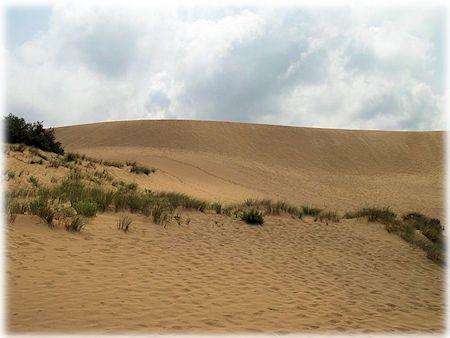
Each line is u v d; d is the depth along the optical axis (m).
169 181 24.44
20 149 19.41
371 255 11.50
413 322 6.71
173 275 7.42
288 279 8.20
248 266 8.70
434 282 9.83
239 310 6.08
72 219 9.66
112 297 5.96
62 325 4.84
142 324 5.12
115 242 8.93
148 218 11.61
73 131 61.72
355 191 35.09
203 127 58.34
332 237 12.92
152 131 56.41
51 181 16.55
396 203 30.59
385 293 8.31
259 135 58.19
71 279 6.49
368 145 57.38
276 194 29.16
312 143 56.88
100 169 21.42
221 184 29.14
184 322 5.35
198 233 11.12
